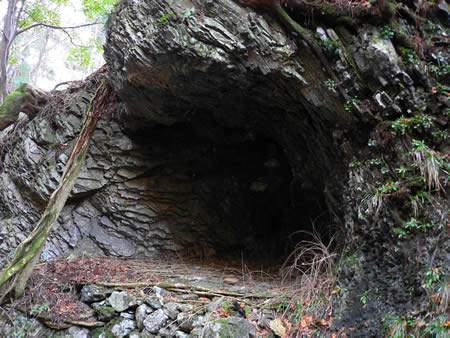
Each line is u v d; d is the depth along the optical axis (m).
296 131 4.72
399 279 2.96
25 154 6.28
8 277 4.04
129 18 4.04
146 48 3.90
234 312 3.48
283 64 3.60
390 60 3.23
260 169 6.50
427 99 3.21
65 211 6.14
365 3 3.38
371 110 3.44
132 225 6.09
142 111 5.31
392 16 3.39
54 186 5.98
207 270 5.20
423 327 2.58
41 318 4.04
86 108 6.28
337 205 4.24
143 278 4.53
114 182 6.11
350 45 3.48
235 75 3.86
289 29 3.51
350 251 3.46
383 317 2.89
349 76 3.45
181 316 3.51
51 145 6.24
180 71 4.02
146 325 3.66
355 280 3.22
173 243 6.12
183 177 6.39
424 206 2.96
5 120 6.30
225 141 6.20
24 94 6.52
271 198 6.32
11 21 8.43
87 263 5.05
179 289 3.97
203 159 6.43
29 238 4.34
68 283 4.43
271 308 3.54
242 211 6.36
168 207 6.23
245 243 6.18
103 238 6.02
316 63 3.60
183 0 3.67
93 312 4.11
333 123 3.84
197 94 4.57
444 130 3.11
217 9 3.56
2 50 8.11
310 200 5.54
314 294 3.46
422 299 2.73
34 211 6.39
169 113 5.27
